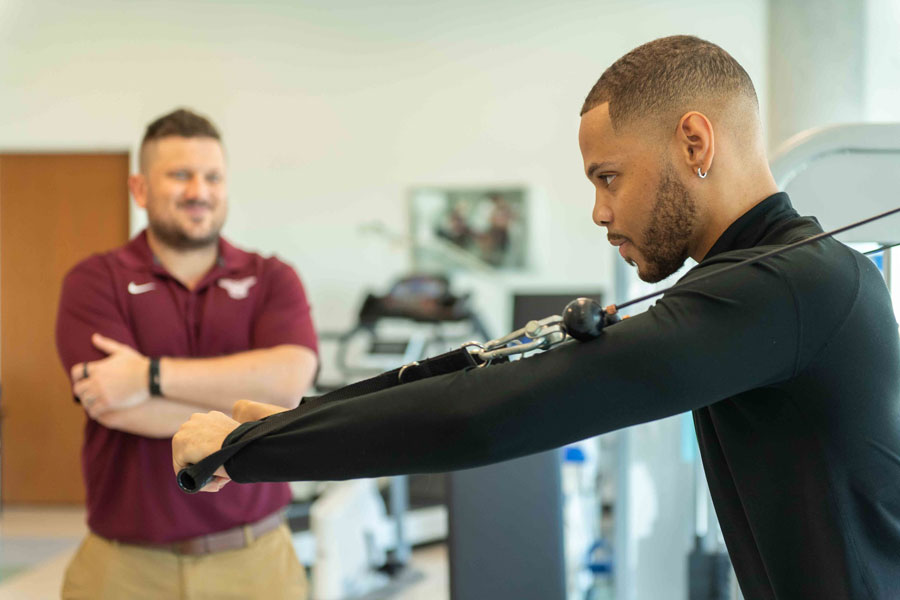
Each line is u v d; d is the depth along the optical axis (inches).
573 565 121.5
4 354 249.3
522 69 263.6
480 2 263.3
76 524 227.1
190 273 78.4
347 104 265.4
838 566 32.8
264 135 265.3
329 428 32.6
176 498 71.0
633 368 30.7
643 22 260.1
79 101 256.5
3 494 248.8
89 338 74.2
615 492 98.7
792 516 33.7
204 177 76.1
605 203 37.3
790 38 169.6
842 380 32.4
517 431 31.0
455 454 31.4
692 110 35.4
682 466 97.0
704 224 36.1
